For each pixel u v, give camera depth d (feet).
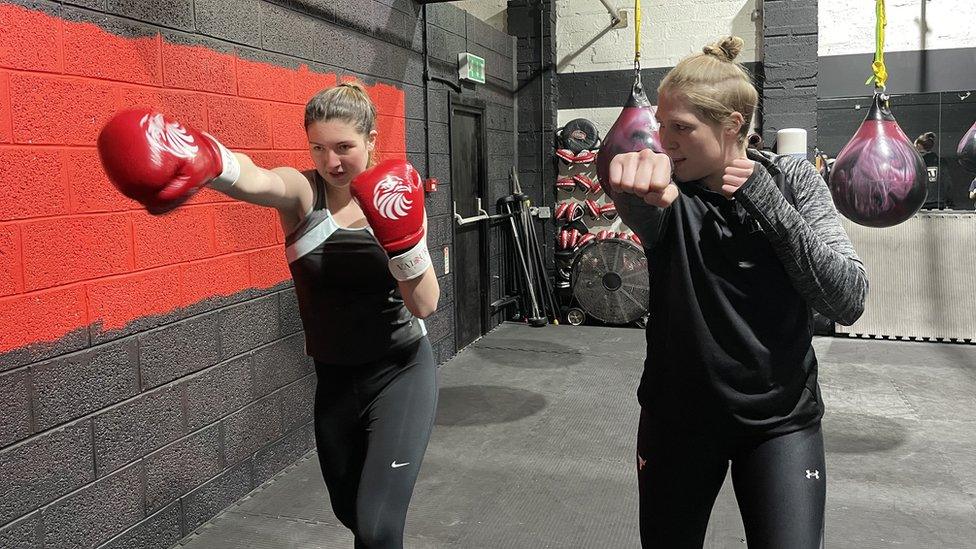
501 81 19.97
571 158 20.57
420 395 5.84
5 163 6.21
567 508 9.16
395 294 5.78
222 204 8.95
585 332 19.26
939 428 11.74
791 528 4.12
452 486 9.84
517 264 20.29
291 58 10.33
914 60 17.89
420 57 14.89
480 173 18.74
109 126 3.71
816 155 18.16
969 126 17.63
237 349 9.30
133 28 7.54
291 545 8.28
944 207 17.92
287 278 10.32
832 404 13.01
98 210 7.15
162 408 8.04
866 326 17.92
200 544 8.28
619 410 12.95
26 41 6.37
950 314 17.22
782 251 4.00
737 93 4.06
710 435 4.44
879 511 8.96
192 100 8.40
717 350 4.31
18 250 6.34
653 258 4.63
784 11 18.39
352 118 5.38
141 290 7.70
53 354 6.70
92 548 7.16
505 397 13.75
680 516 4.60
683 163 4.25
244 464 9.48
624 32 20.42
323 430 5.93
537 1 20.65
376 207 4.94
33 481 6.53
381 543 5.41
